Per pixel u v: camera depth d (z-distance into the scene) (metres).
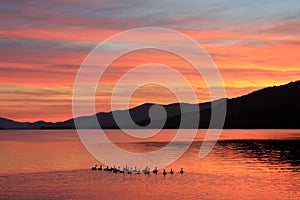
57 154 92.19
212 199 40.69
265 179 52.16
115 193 43.41
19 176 54.59
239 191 44.34
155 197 41.59
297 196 41.84
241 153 93.25
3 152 99.75
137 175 55.75
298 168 63.53
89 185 47.75
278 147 111.81
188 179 52.31
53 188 45.84
